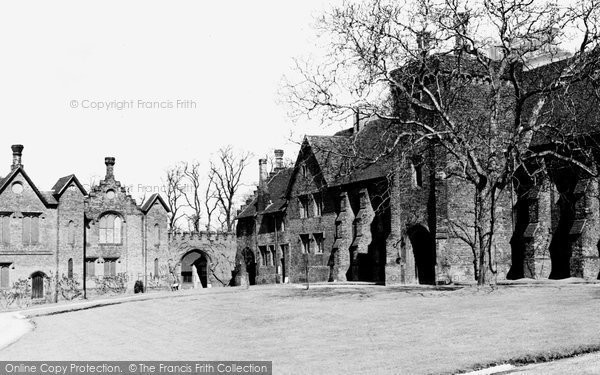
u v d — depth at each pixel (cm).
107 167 7244
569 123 4412
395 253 5216
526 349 2122
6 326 3844
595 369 1797
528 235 4825
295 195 7069
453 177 4781
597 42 3666
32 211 6391
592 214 4588
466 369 1958
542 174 4803
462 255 4800
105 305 4688
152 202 7519
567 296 3212
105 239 7156
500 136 4453
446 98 4278
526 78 5088
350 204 6266
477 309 3017
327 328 2852
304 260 6900
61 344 2998
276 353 2391
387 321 2889
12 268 6247
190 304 4197
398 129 4416
